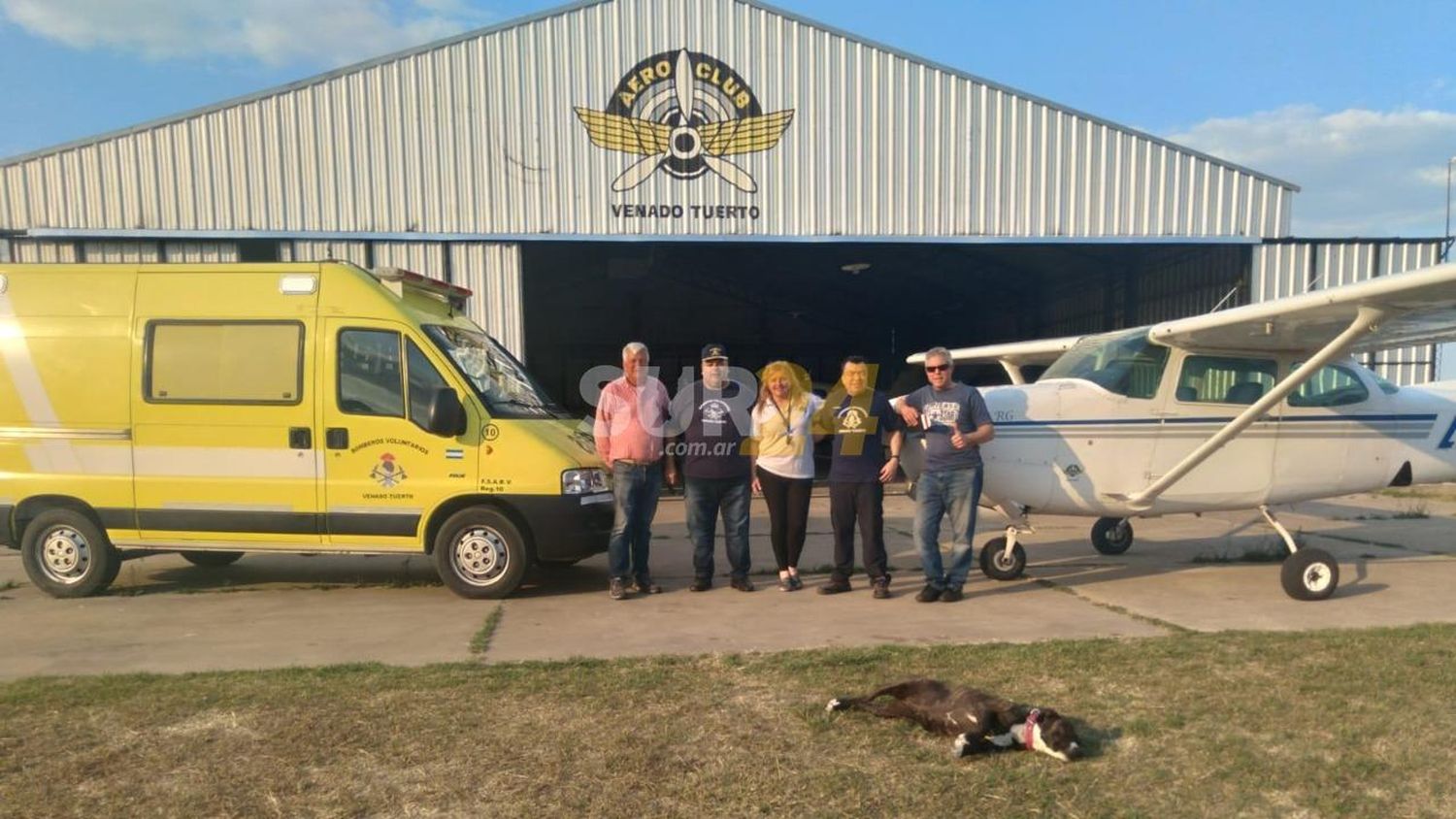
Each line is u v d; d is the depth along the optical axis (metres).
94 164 10.90
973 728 3.27
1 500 6.07
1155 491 6.21
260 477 5.97
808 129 12.03
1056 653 4.43
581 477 6.00
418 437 5.92
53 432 6.05
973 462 5.75
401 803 2.88
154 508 6.02
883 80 12.09
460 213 11.55
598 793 2.93
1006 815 2.78
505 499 5.89
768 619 5.36
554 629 5.14
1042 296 20.16
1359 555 7.63
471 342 6.67
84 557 6.09
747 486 6.20
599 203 11.80
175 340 5.99
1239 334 6.02
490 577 5.99
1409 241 12.88
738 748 3.28
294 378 5.95
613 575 5.94
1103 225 12.47
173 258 11.26
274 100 11.15
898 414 5.92
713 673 4.15
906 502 11.68
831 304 23.16
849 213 12.15
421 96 11.41
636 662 4.36
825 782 3.00
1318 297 5.15
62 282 6.09
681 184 11.91
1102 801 2.87
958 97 12.20
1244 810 2.81
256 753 3.25
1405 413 6.69
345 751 3.26
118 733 3.44
